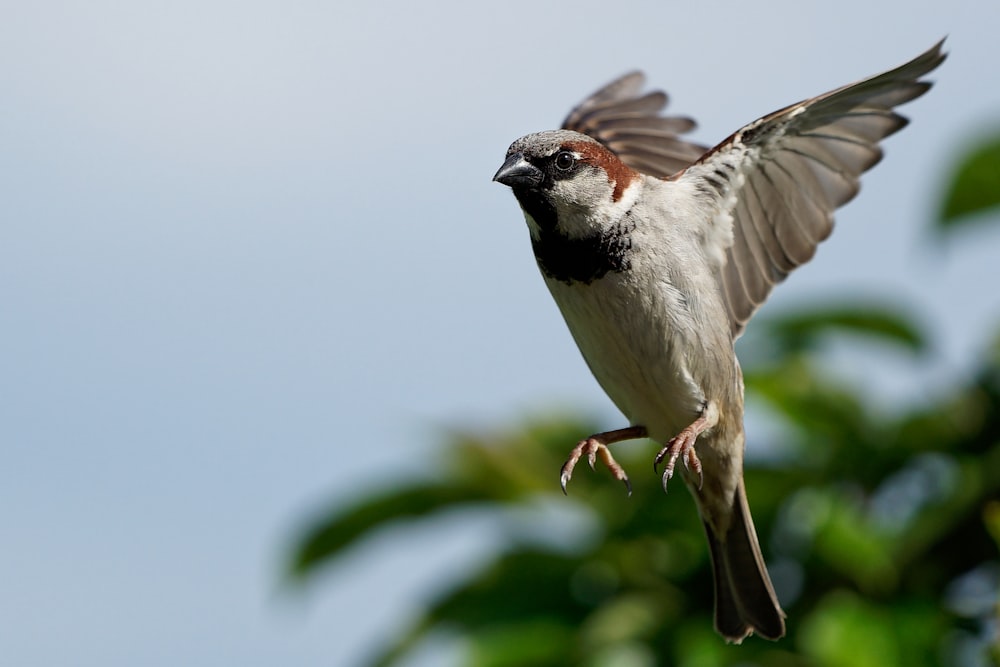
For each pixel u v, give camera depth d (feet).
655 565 34.22
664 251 31.55
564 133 32.27
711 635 32.68
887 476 34.19
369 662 34.86
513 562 34.42
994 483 31.86
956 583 32.48
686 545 34.32
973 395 34.22
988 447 33.76
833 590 32.94
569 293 31.99
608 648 32.94
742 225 33.37
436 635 34.86
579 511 36.11
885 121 32.89
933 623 31.01
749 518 33.09
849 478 34.17
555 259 31.86
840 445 34.35
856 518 32.27
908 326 35.37
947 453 33.86
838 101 31.83
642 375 31.94
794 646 32.60
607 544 34.19
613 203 31.58
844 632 30.78
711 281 32.12
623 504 35.55
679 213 32.04
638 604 33.63
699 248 32.17
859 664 30.45
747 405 35.29
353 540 37.37
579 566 34.24
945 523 32.01
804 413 34.78
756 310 33.81
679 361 31.58
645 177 32.48
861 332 35.94
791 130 32.60
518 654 32.99
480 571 34.78
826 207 33.86
